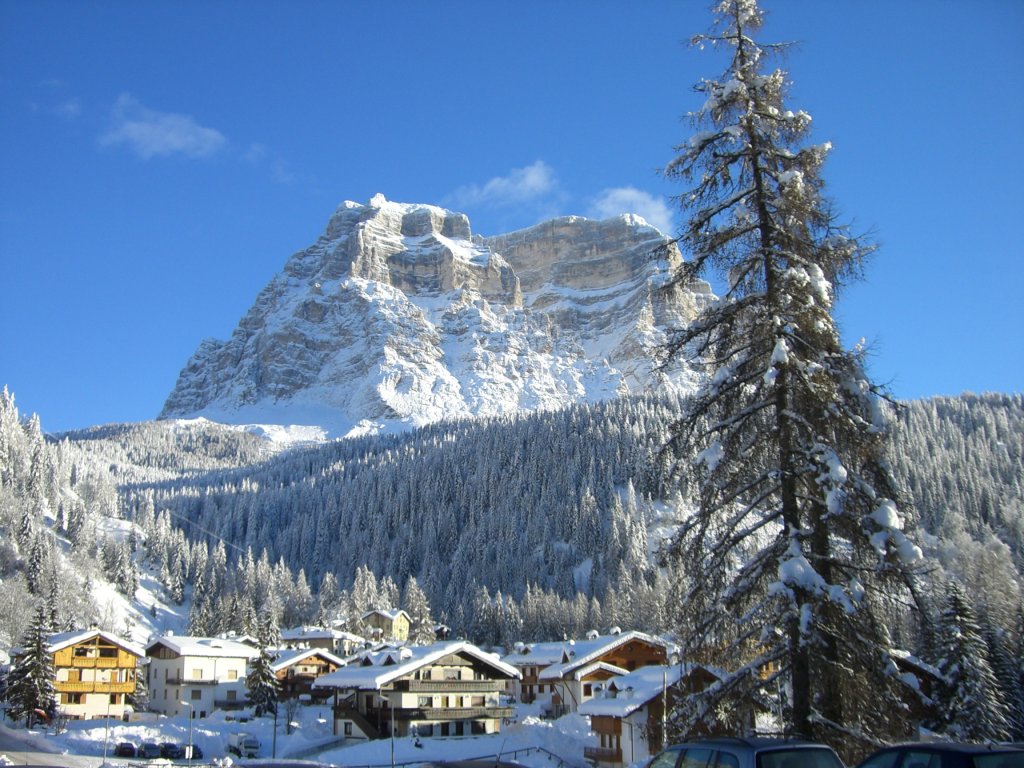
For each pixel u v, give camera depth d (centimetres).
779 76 2005
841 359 1895
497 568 18738
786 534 1859
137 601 18400
